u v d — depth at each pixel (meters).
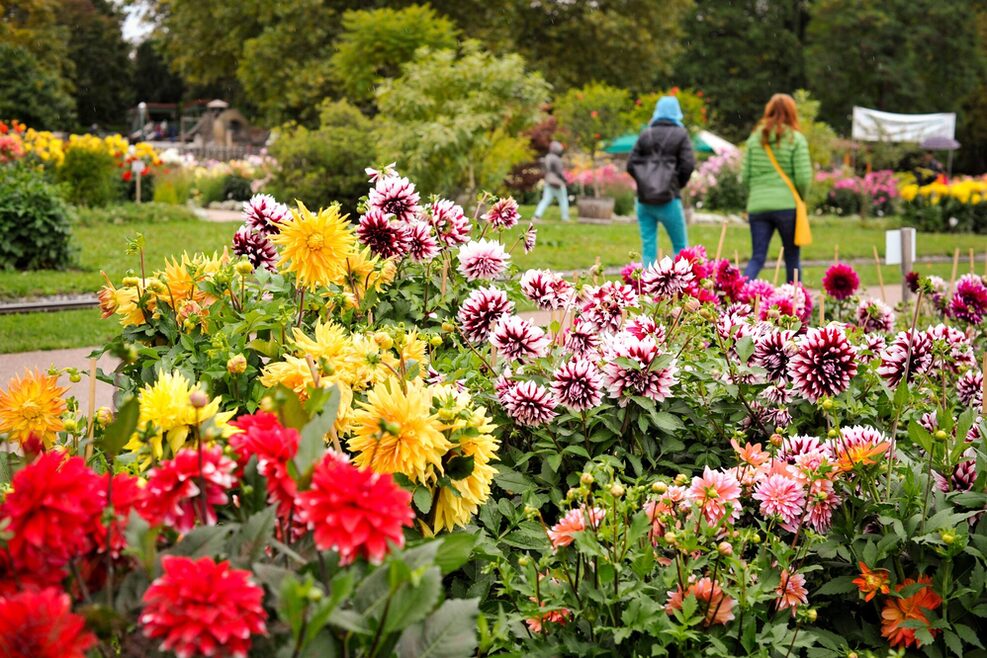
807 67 44.91
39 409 2.55
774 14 48.62
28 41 37.03
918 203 23.95
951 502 2.61
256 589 1.50
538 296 3.49
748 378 3.11
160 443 2.07
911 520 2.53
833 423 3.05
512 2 33.09
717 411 3.15
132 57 63.59
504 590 2.34
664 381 2.86
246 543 1.67
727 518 2.42
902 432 3.14
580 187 25.17
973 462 2.73
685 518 2.47
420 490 2.27
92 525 1.64
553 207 25.70
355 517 1.54
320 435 1.69
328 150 16.69
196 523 1.79
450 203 3.79
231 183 23.92
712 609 2.31
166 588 1.47
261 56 31.89
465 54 17.47
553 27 34.97
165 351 3.11
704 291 3.96
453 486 2.32
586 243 14.56
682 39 46.56
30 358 6.91
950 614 2.51
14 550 1.56
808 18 50.91
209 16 35.22
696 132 23.12
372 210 3.37
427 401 2.27
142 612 1.59
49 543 1.56
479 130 16.02
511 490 2.80
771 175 8.60
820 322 4.39
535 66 33.16
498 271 3.48
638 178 9.03
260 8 32.22
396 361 2.61
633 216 23.69
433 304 3.70
